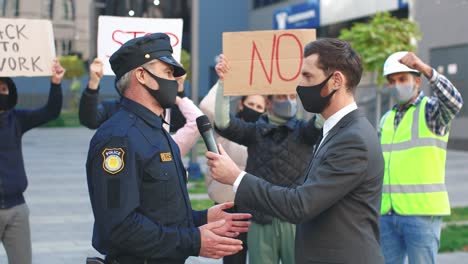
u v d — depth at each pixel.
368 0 21.34
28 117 4.21
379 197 2.52
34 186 11.25
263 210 2.48
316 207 2.38
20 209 4.09
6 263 5.93
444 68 19.42
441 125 3.95
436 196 3.95
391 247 4.16
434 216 3.98
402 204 4.02
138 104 2.47
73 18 40.19
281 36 3.77
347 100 2.56
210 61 40.69
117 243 2.29
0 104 4.02
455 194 10.36
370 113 15.49
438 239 4.06
